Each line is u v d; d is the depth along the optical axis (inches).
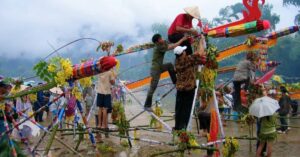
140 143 433.1
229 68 522.9
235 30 359.9
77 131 418.3
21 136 322.7
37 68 316.2
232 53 482.3
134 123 676.7
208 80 349.7
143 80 553.6
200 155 380.8
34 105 684.7
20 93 313.1
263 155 394.0
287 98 578.9
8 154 285.0
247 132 550.3
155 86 370.0
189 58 335.9
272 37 469.4
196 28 361.4
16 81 336.8
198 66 348.5
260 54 474.9
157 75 368.2
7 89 307.3
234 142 336.2
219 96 591.8
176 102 351.6
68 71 311.1
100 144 410.6
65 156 367.9
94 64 305.1
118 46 405.1
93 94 580.7
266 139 366.6
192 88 339.6
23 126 358.6
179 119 346.9
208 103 356.5
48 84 319.0
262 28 358.9
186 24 363.6
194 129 568.4
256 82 443.2
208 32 363.6
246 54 481.1
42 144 432.8
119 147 405.7
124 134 405.7
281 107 573.3
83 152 383.9
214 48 354.0
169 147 410.3
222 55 481.7
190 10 355.9
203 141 446.0
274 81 765.3
